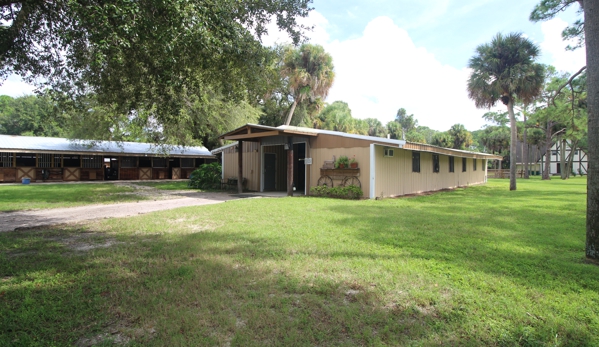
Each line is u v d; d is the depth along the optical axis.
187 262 4.40
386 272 3.98
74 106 8.59
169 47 5.03
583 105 18.75
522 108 27.42
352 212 8.86
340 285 3.59
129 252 4.92
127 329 2.69
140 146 27.59
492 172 42.00
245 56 7.55
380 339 2.54
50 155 23.61
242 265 4.29
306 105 30.30
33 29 6.64
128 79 7.49
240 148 15.64
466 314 2.92
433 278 3.79
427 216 8.30
